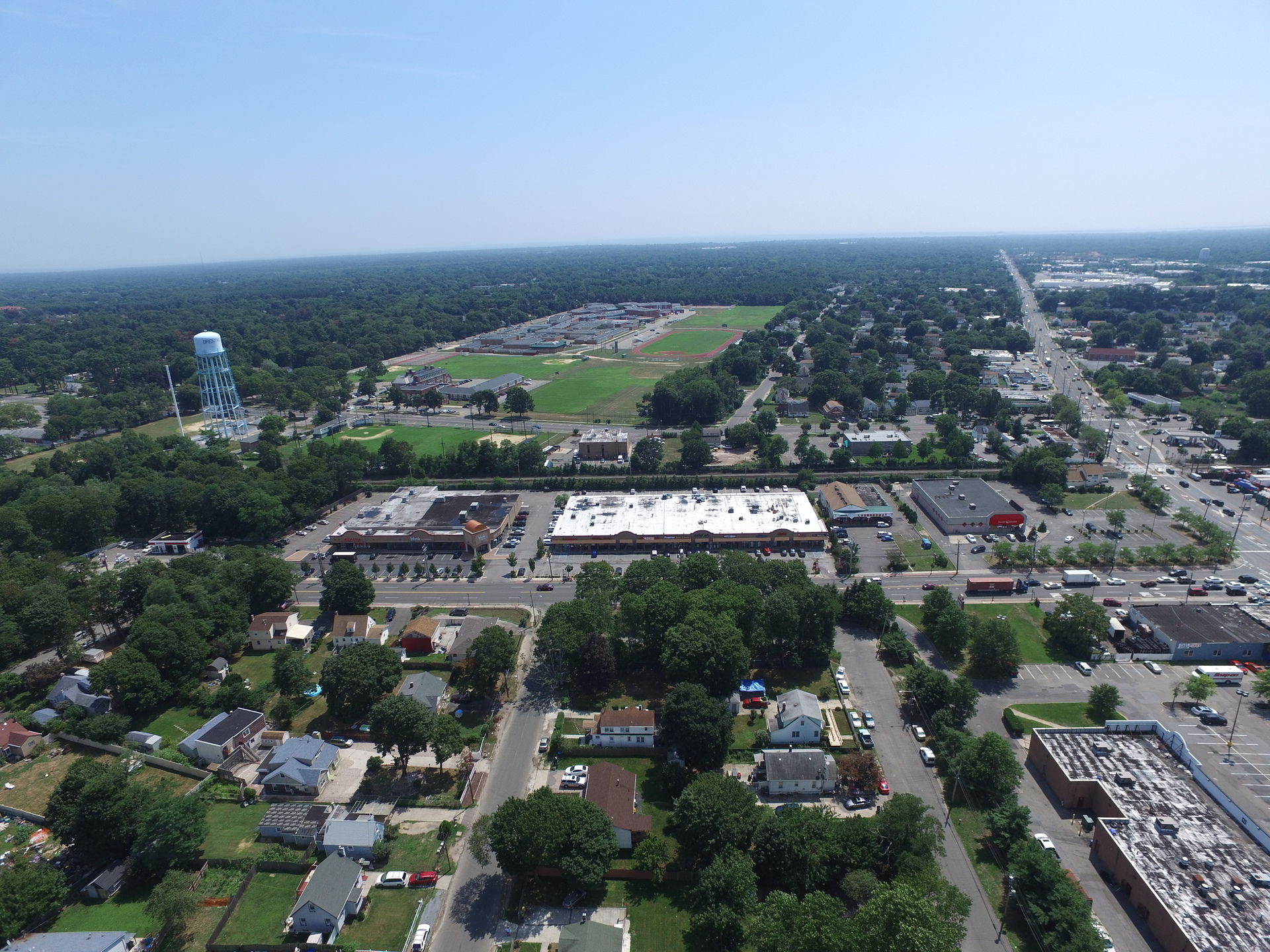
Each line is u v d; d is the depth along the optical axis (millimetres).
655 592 140125
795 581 154750
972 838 98500
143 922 89500
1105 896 88938
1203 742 115438
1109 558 174750
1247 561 174625
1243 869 87562
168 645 134500
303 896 87625
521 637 150625
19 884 88062
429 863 97250
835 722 122688
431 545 198000
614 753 117125
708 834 92875
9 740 122125
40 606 142625
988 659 133750
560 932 83938
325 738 123312
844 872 89562
